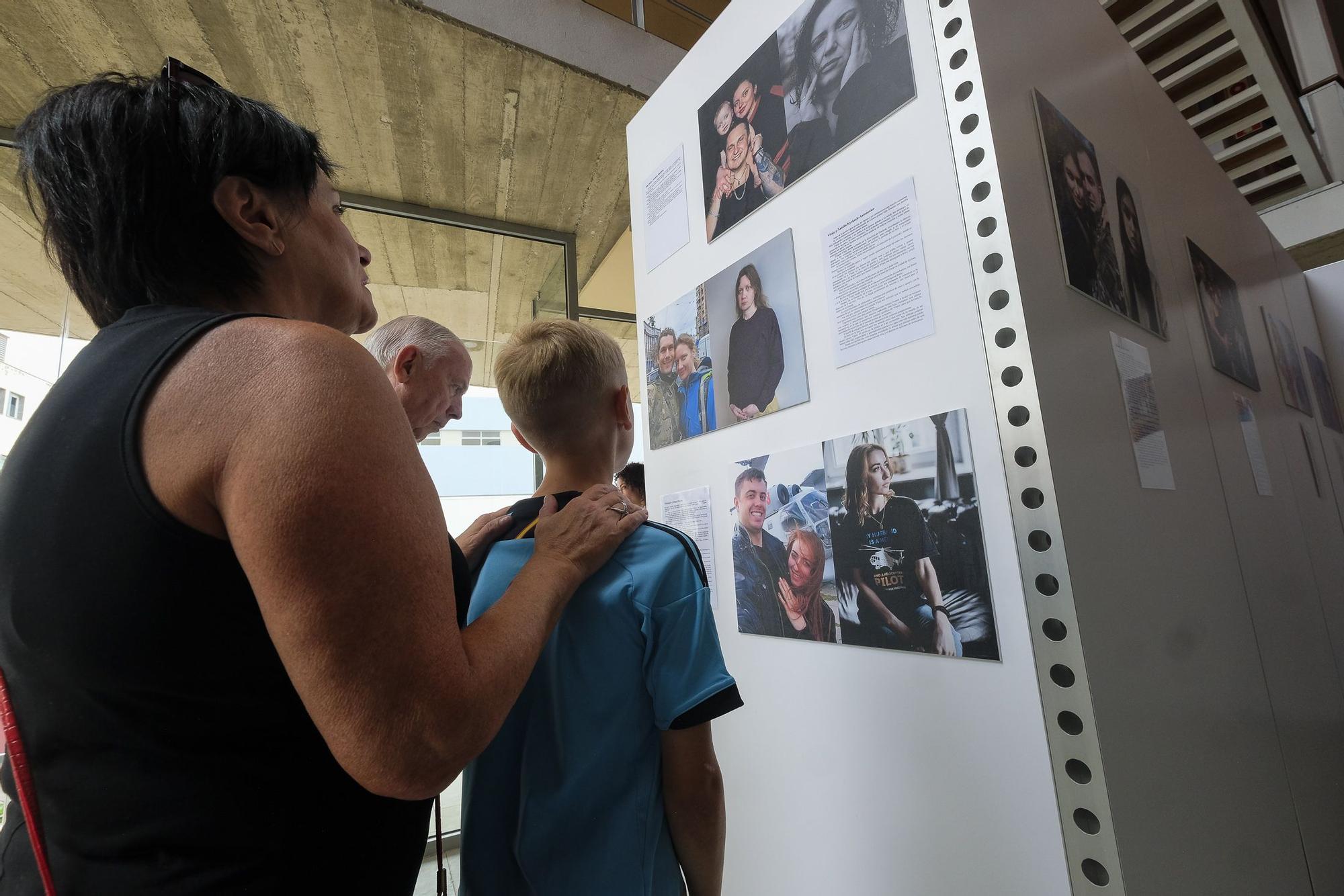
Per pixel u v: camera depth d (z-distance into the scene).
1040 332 0.71
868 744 0.87
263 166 0.50
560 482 0.78
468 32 2.54
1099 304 0.86
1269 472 1.48
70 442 0.39
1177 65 4.12
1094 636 0.66
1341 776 1.28
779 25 1.09
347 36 2.50
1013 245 0.71
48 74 2.45
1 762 0.45
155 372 0.39
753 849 1.07
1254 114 4.42
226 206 0.48
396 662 0.36
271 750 0.40
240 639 0.39
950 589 0.77
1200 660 0.86
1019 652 0.69
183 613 0.37
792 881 0.99
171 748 0.38
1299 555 1.52
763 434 1.09
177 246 0.46
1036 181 0.79
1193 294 1.27
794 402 1.01
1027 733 0.68
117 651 0.37
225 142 0.47
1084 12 1.07
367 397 0.40
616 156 3.30
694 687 0.64
